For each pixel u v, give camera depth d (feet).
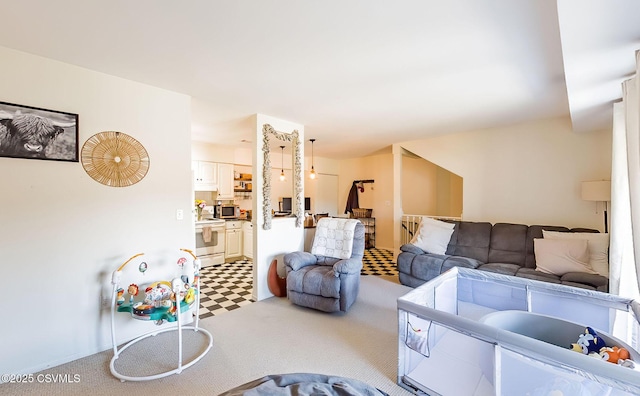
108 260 7.53
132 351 7.39
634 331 6.06
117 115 7.66
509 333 4.80
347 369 6.68
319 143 17.25
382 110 10.59
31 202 6.47
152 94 8.30
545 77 7.63
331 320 9.29
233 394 3.24
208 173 16.87
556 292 7.28
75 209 7.03
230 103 9.78
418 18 5.09
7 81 6.18
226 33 5.58
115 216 7.64
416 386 5.89
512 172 13.01
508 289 8.25
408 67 7.06
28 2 4.59
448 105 10.03
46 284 6.63
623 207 7.44
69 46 6.10
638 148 5.21
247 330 8.58
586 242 9.46
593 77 6.21
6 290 6.18
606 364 3.87
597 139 11.03
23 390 5.87
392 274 14.69
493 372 5.03
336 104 9.89
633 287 7.26
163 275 8.54
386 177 22.15
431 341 6.02
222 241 17.19
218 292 12.16
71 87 6.95
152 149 8.30
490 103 9.83
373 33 5.58
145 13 4.93
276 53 6.37
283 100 9.46
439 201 20.18
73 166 7.01
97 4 4.67
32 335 6.46
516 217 12.94
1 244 6.12
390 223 21.84
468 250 12.34
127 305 7.10
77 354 7.04
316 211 22.97
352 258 10.69
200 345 7.70
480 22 5.20
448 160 14.93
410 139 15.99
